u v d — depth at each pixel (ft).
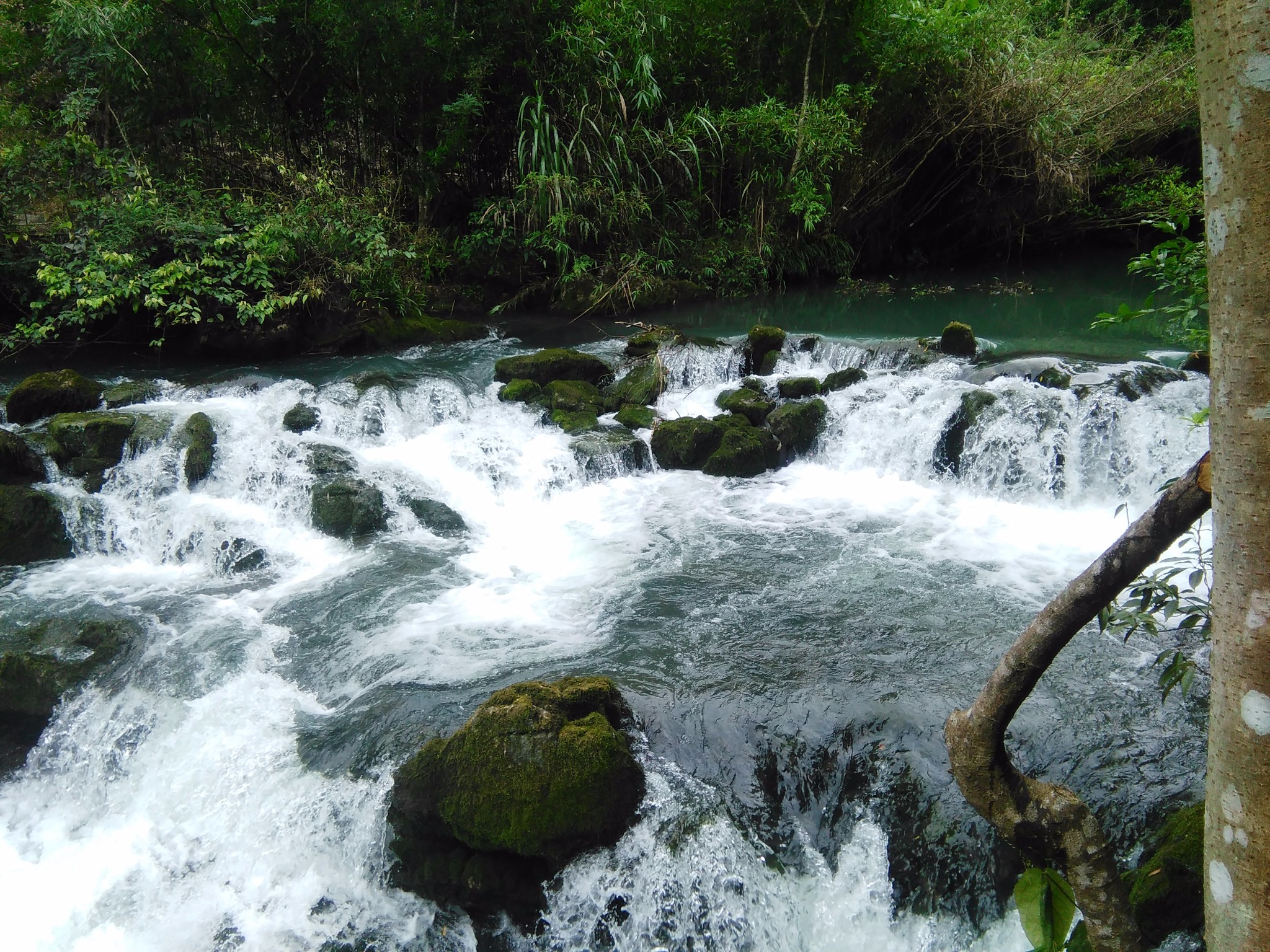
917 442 26.00
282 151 44.47
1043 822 7.36
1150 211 51.24
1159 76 51.08
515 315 44.45
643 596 20.02
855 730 15.05
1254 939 5.01
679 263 48.29
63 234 34.76
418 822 13.83
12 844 16.06
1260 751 4.89
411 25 41.37
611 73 44.45
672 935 13.03
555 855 13.28
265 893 14.33
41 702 17.61
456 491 25.64
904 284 52.75
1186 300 12.09
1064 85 51.01
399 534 23.72
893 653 17.26
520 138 44.47
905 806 13.69
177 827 15.47
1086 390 24.94
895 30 48.85
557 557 22.41
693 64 48.52
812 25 47.55
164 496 24.52
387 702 16.31
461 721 15.55
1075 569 20.59
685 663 17.28
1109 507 23.45
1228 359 4.78
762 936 13.14
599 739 13.75
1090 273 54.34
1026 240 58.95
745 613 19.07
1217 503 5.01
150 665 18.21
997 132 51.75
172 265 33.50
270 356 35.88
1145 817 12.96
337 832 14.40
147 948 13.94
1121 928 7.26
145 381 30.60
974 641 17.58
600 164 45.62
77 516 23.21
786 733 15.15
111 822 16.10
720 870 13.24
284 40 42.45
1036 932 7.39
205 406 28.17
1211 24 4.59
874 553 21.71
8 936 14.34
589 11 43.70
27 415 27.32
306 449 25.66
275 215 37.24
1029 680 7.02
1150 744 14.21
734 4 47.67
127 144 39.55
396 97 44.06
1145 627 9.70
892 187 54.85
